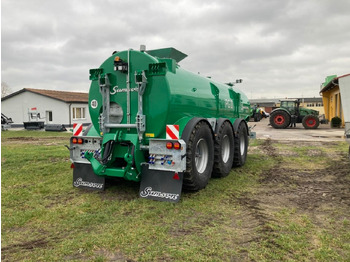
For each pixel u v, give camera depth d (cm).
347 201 475
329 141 1347
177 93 475
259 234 347
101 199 476
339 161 831
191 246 316
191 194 497
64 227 369
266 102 7494
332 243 327
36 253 304
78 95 3444
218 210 427
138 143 464
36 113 2708
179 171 436
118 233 347
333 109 2638
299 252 307
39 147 1158
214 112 645
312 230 362
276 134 1769
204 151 536
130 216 402
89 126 562
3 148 1123
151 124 468
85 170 534
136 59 474
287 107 2333
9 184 573
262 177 642
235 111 823
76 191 521
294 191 534
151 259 291
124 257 296
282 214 414
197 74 614
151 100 465
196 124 486
